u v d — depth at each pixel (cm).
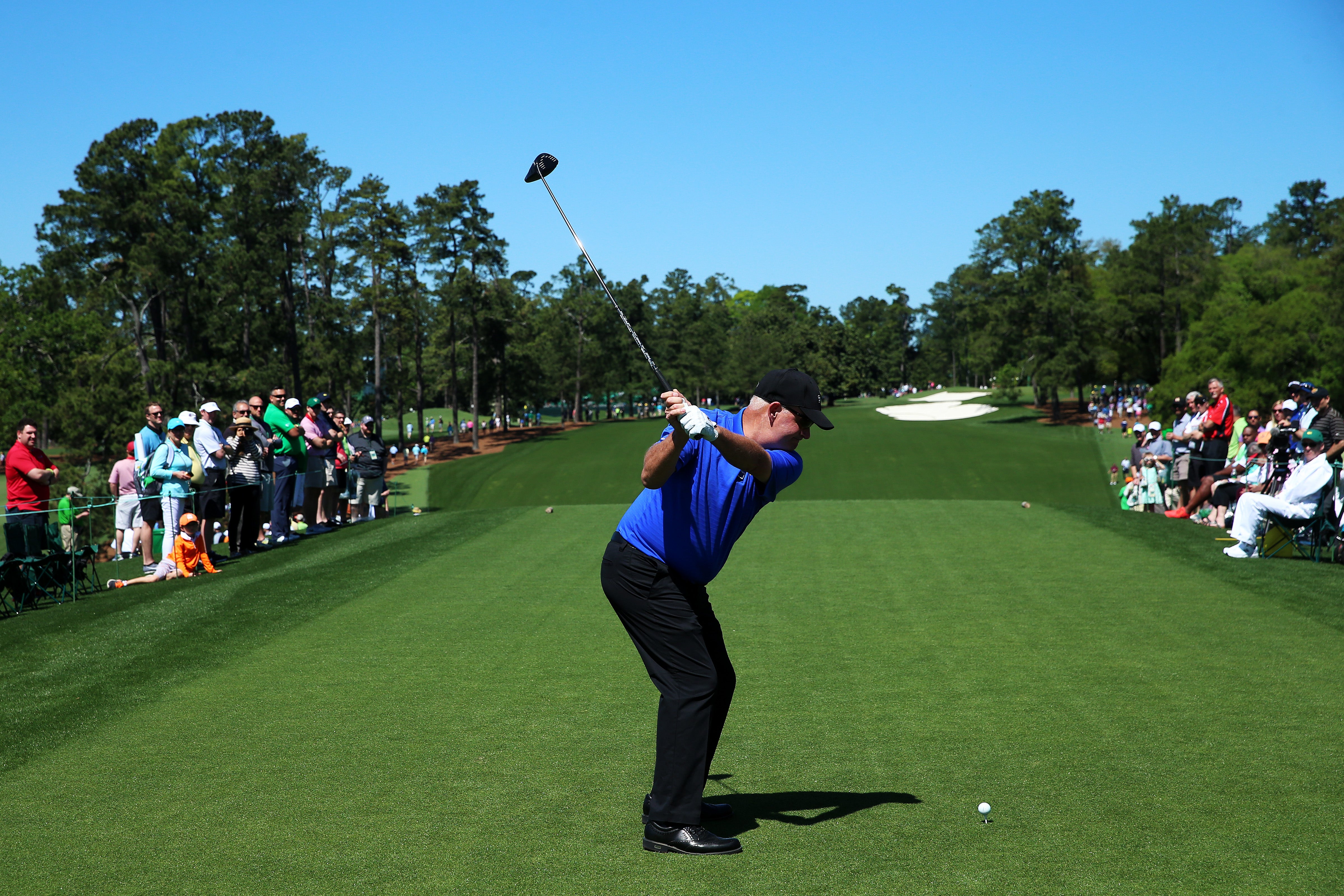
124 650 650
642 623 347
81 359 4328
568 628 689
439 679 563
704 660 346
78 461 3894
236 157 4909
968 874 304
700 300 11262
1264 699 494
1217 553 973
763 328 11331
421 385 6094
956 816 353
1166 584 816
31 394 4762
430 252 5734
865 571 893
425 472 4238
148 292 4578
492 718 487
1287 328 5281
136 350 4644
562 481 3934
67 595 929
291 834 347
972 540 1076
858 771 405
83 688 560
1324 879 297
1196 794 369
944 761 413
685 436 325
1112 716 471
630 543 352
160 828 355
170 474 1017
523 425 7938
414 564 981
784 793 382
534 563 974
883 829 343
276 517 1252
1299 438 962
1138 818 347
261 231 4925
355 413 6231
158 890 304
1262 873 301
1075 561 932
